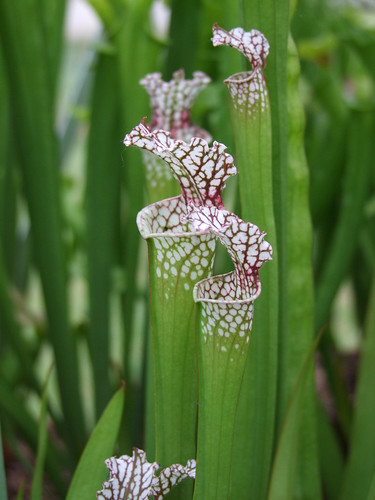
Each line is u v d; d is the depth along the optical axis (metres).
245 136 0.81
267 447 0.90
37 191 1.11
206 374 0.76
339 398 1.34
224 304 0.74
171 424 0.80
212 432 0.77
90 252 1.26
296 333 0.95
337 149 1.39
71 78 3.96
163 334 0.77
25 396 1.58
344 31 1.48
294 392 0.87
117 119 1.21
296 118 0.92
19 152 1.10
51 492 1.35
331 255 1.29
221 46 1.16
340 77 1.77
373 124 1.27
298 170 0.93
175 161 0.74
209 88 1.29
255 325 0.87
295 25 1.37
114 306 2.19
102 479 0.84
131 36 1.15
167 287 0.76
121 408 0.83
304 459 0.97
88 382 1.93
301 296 0.94
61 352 1.18
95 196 1.24
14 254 1.48
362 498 1.00
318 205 1.43
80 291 2.38
